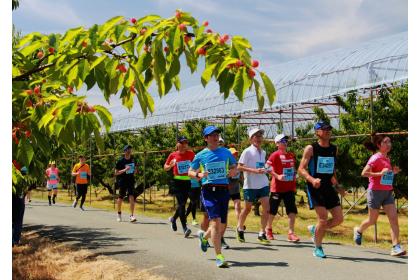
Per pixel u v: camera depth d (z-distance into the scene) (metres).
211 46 2.38
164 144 20.45
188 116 20.52
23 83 2.97
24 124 2.75
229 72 2.28
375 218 7.55
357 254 7.43
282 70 18.09
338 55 15.80
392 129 11.93
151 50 2.33
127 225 11.72
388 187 7.39
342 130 13.66
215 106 18.95
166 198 24.77
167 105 23.19
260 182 8.48
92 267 6.54
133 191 12.59
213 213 6.54
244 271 6.25
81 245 8.54
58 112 2.40
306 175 6.70
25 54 2.78
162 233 10.16
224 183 6.61
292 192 8.88
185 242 8.83
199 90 22.92
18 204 8.34
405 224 12.47
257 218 13.78
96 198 25.59
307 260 6.96
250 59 2.24
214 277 5.93
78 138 2.48
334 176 6.89
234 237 9.39
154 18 2.43
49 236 9.80
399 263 6.73
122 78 2.58
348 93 12.73
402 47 12.75
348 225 11.99
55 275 6.14
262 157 8.48
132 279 5.86
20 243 8.73
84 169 17.20
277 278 5.86
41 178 3.85
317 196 6.87
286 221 12.91
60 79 2.70
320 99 13.57
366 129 12.41
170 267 6.53
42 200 23.53
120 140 24.41
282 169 8.75
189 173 6.65
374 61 12.20
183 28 2.29
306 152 6.73
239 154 15.02
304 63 17.48
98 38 2.52
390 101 12.07
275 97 2.17
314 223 12.34
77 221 12.77
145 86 2.61
